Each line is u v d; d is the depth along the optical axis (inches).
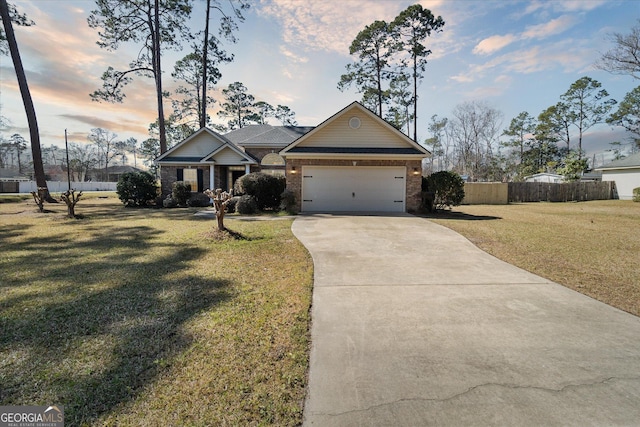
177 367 94.6
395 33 1018.7
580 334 116.6
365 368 95.0
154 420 74.1
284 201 500.7
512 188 884.6
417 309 138.7
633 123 1337.4
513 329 120.5
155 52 788.0
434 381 88.7
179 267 201.5
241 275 185.5
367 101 1152.2
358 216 454.6
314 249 250.8
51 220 421.7
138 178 657.0
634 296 154.6
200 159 727.1
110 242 276.8
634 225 388.8
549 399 81.4
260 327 120.8
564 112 1582.2
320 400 81.2
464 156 1555.1
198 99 1218.6
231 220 415.8
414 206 519.2
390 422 73.5
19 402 80.0
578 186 935.0
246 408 78.4
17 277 179.5
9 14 645.9
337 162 517.7
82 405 79.0
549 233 323.3
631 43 765.9
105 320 125.7
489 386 86.6
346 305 142.8
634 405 79.4
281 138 844.6
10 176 1951.3
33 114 682.8
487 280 178.2
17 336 112.4
